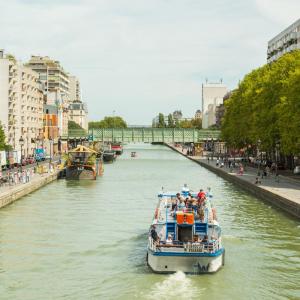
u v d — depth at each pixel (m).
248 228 50.50
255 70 122.50
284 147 80.44
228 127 130.00
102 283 34.41
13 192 68.88
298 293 32.62
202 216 39.16
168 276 35.44
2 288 33.69
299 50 100.81
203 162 149.12
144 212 60.53
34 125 164.88
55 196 75.62
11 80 136.62
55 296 32.31
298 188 70.12
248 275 35.81
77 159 104.75
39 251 42.12
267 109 93.31
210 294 32.28
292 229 49.91
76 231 49.34
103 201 70.25
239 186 87.25
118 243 44.62
